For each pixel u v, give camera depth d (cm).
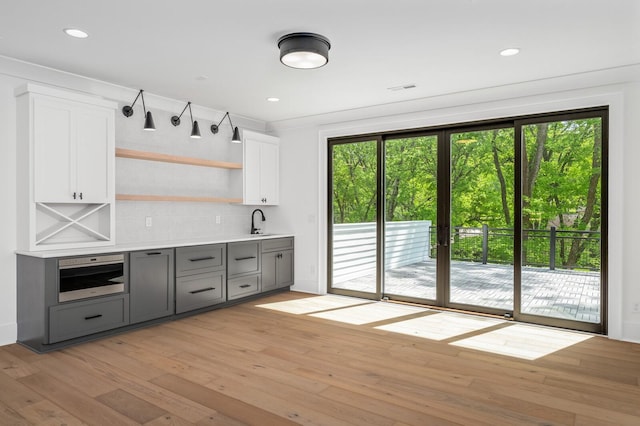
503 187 435
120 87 418
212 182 529
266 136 561
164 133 471
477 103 435
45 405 242
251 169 539
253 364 307
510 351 334
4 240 348
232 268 486
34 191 337
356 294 531
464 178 458
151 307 400
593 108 379
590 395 256
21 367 299
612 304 366
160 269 408
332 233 551
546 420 226
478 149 450
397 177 503
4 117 345
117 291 372
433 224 479
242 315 447
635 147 358
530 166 414
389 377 283
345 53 328
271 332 386
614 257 365
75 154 360
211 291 461
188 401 247
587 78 372
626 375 286
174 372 291
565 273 398
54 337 330
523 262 419
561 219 399
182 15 264
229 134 550
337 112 525
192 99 470
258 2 247
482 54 330
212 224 530
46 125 343
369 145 520
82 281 348
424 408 239
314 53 292
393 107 484
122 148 429
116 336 372
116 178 428
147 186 456
